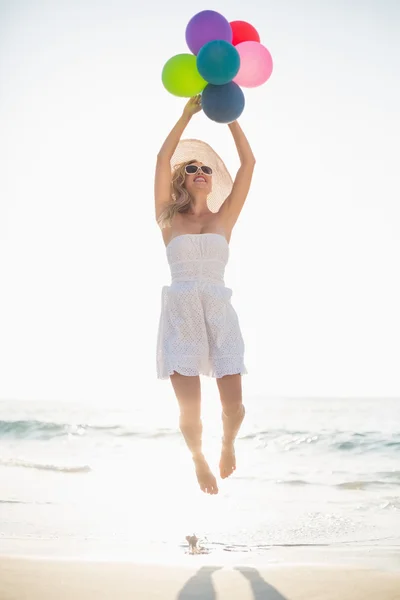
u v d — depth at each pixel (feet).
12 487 20.62
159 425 47.29
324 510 17.72
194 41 10.71
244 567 10.41
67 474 24.47
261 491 21.22
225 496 20.01
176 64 10.50
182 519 16.08
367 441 36.50
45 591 8.71
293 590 8.91
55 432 43.55
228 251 10.78
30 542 12.91
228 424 10.40
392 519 16.31
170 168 11.02
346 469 27.37
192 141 11.82
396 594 8.75
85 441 39.24
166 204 10.85
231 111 10.47
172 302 10.37
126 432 43.27
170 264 10.67
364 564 11.15
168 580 9.42
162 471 26.00
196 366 10.20
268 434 40.83
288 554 12.18
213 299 10.28
